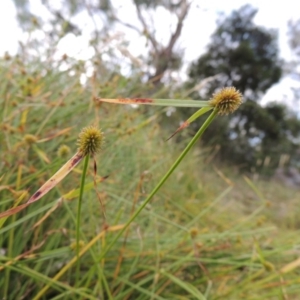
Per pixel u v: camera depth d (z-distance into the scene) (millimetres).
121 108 459
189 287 293
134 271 304
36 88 357
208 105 136
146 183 396
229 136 1842
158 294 305
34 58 486
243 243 423
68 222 325
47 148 359
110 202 357
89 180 316
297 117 2299
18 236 265
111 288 277
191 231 290
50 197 302
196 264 344
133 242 333
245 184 1367
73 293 242
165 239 352
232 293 312
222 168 1471
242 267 405
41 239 286
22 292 247
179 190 647
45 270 280
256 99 2074
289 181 2018
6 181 267
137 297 301
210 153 1480
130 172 485
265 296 306
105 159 380
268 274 403
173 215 523
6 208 274
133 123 545
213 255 363
